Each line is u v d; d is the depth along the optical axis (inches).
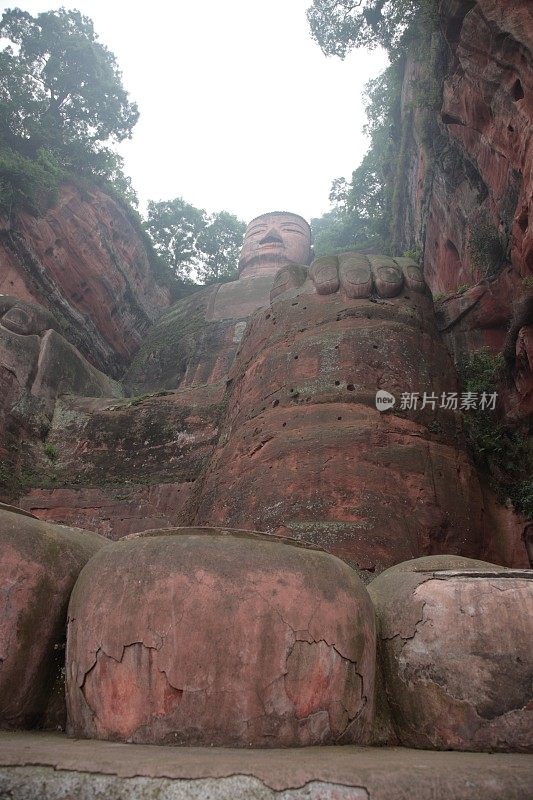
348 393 505.0
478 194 750.5
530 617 192.4
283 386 539.8
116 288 1248.8
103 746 151.8
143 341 1318.9
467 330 757.9
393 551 406.9
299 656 172.7
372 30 1050.7
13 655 184.7
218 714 162.4
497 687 184.5
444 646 194.1
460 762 147.3
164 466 692.7
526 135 539.2
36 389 796.6
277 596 176.9
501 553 484.7
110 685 170.2
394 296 595.8
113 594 180.2
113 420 762.8
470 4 545.0
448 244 904.9
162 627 170.4
